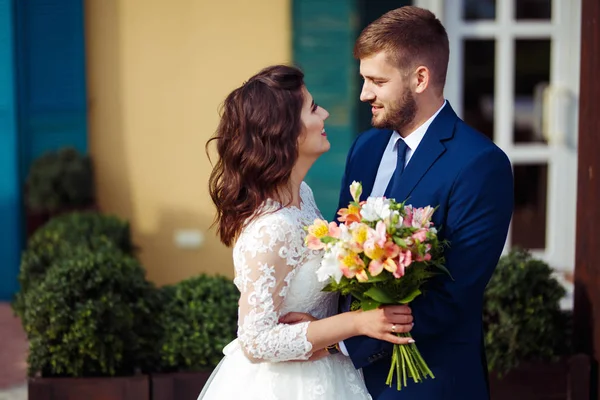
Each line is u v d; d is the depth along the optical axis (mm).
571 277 6730
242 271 3006
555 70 6719
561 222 6895
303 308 3117
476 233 3148
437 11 6523
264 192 3062
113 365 4238
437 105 3354
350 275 2873
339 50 6348
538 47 6711
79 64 6523
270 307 2973
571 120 6758
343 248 2877
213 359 4305
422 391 3225
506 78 6730
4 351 5844
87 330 4156
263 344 2959
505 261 4535
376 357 3158
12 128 6492
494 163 3193
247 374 3182
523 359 4426
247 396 3145
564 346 4516
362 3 6289
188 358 4297
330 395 3121
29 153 6578
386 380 3229
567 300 6168
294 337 2979
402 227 2928
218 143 3166
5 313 6500
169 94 6598
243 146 3062
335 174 6441
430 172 3252
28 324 4328
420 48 3260
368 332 3016
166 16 6516
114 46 6551
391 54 3254
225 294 4512
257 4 6461
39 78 6520
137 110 6609
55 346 4211
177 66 6562
